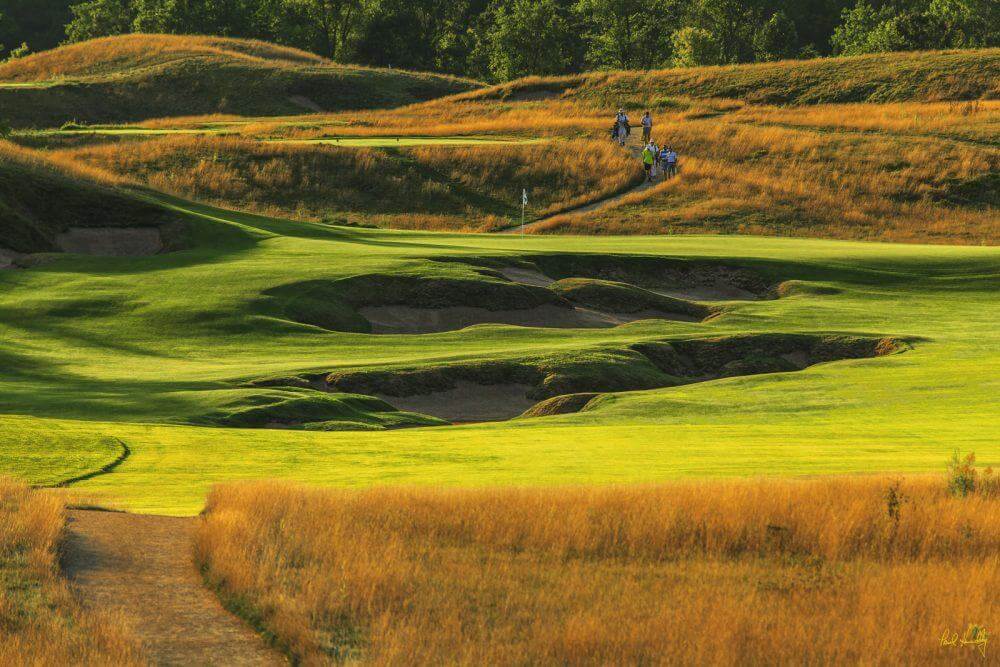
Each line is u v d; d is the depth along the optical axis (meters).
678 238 106.31
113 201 98.19
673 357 63.78
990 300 81.44
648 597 18.45
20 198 94.12
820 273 88.69
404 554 20.41
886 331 69.56
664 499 24.47
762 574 20.56
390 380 56.00
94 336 66.38
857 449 36.84
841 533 22.98
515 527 22.66
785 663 15.55
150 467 34.91
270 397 50.56
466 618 17.11
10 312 70.69
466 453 37.47
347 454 37.78
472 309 75.44
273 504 23.59
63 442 38.41
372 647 15.45
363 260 83.75
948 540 22.88
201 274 79.44
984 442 38.41
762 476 29.89
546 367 58.44
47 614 15.91
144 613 16.88
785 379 55.97
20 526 20.00
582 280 81.38
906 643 16.42
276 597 17.25
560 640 15.90
